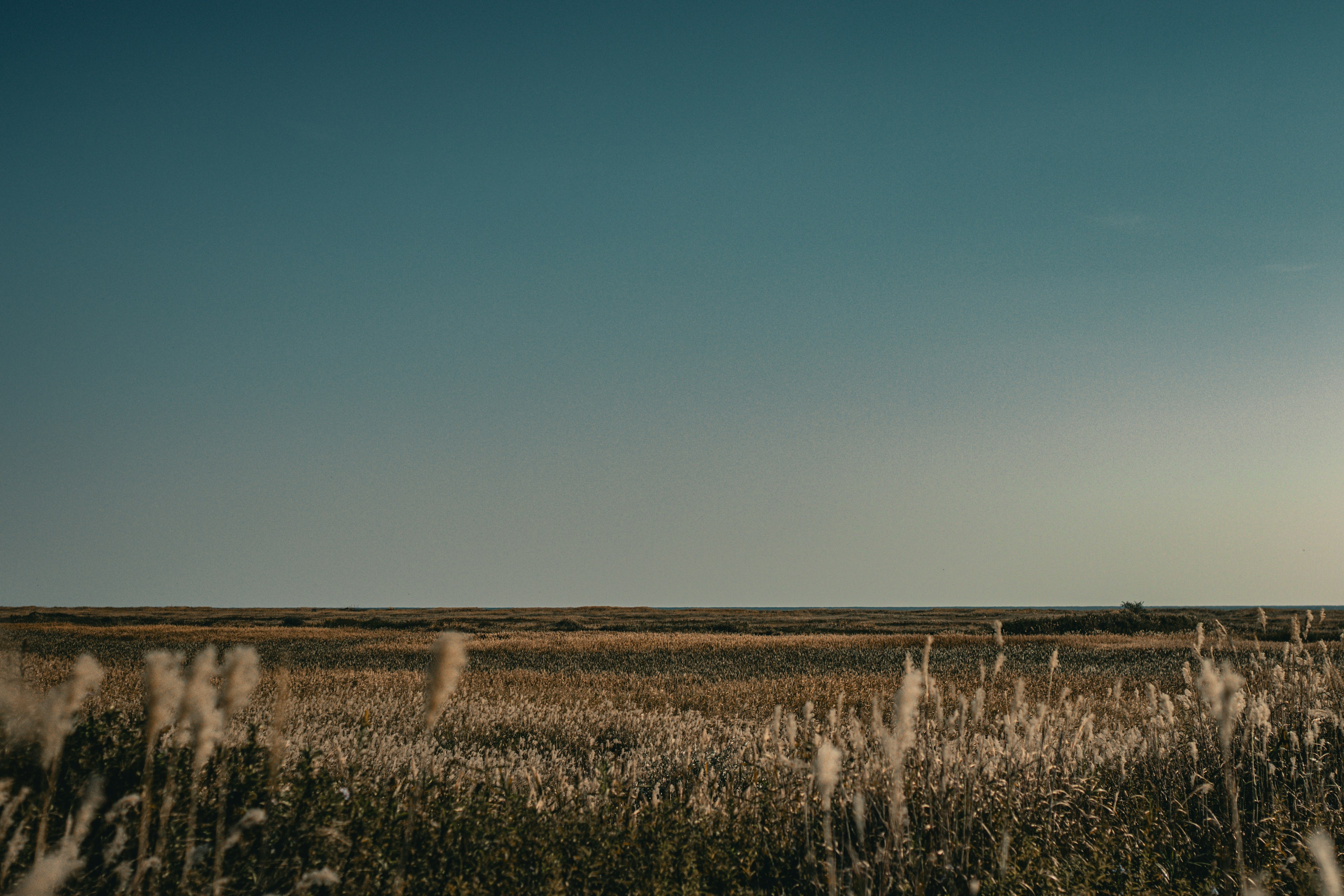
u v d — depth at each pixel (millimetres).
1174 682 20375
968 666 28453
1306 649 9570
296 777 4859
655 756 8781
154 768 4516
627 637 49562
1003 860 4574
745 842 5391
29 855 3695
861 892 4445
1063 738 6867
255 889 3979
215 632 54500
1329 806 6398
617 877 4617
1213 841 5820
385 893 4074
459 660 2930
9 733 4184
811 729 7922
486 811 5203
